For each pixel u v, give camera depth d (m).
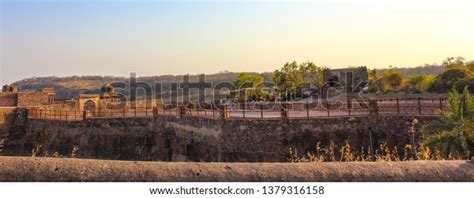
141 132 28.03
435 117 16.61
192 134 23.12
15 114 34.03
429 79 41.06
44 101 41.72
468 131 10.18
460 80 32.19
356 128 18.69
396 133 17.95
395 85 44.66
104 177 5.36
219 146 20.31
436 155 10.20
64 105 39.81
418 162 5.79
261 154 19.34
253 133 19.64
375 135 18.47
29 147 32.31
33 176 5.31
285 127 19.22
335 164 5.77
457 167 5.54
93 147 29.03
